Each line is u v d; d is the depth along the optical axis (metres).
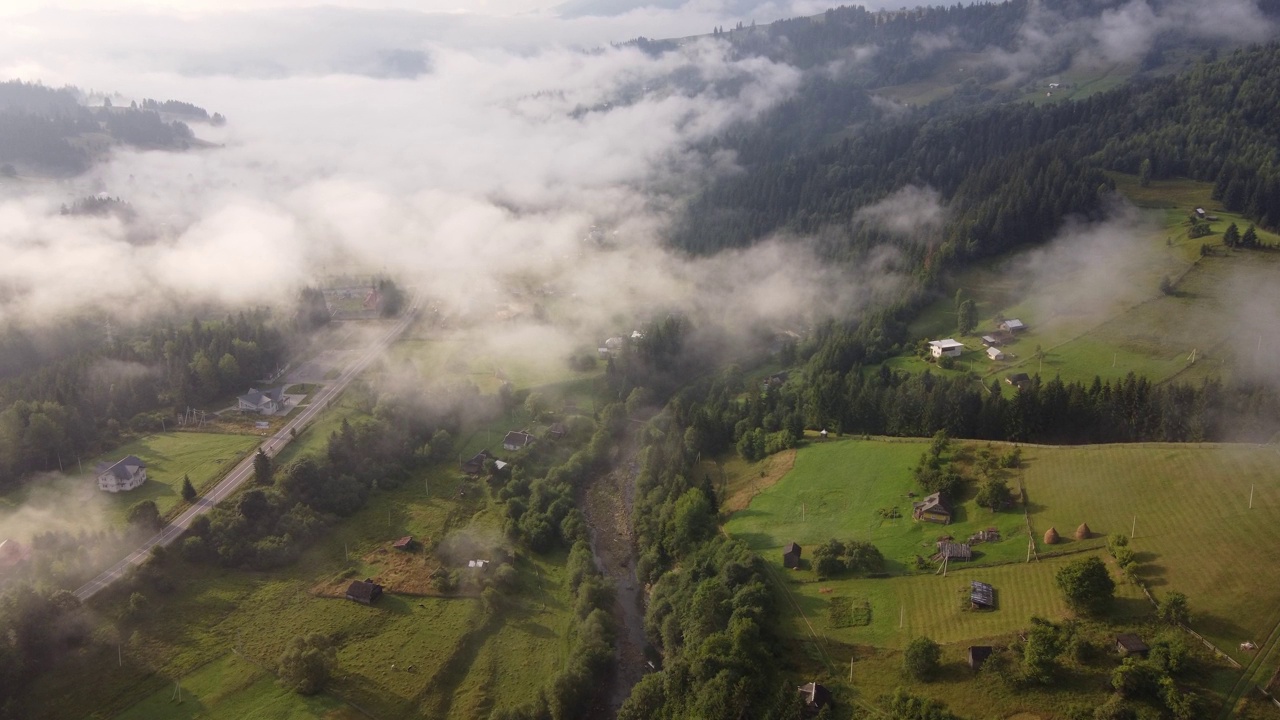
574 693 117.81
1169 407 149.88
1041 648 94.56
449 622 135.50
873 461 159.00
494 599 139.00
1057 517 125.19
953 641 105.50
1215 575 102.69
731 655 109.19
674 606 130.75
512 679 125.12
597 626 130.25
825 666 107.88
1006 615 107.06
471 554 152.62
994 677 97.25
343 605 137.38
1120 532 117.38
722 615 120.25
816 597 122.12
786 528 143.00
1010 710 92.38
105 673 118.44
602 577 151.00
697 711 106.62
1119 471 131.25
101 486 158.38
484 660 128.75
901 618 113.38
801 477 159.75
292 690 117.94
